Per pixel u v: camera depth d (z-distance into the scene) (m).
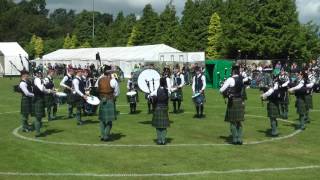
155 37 58.09
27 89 10.66
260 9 41.19
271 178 6.80
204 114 14.69
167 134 10.79
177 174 7.02
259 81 26.11
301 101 11.45
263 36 41.44
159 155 8.41
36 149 8.89
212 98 20.42
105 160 7.98
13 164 7.63
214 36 50.25
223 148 9.09
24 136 10.41
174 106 15.12
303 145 9.46
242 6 42.53
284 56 42.19
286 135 10.64
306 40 45.84
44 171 7.17
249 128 11.73
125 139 10.06
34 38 79.31
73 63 44.38
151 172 7.16
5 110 15.73
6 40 87.44
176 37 54.16
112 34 70.00
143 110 15.73
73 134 10.71
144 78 12.05
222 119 13.48
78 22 80.69
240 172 7.16
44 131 11.15
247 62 35.53
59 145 9.34
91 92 12.91
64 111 15.46
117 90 9.85
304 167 7.53
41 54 78.94
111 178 6.79
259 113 14.91
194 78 13.95
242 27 42.47
